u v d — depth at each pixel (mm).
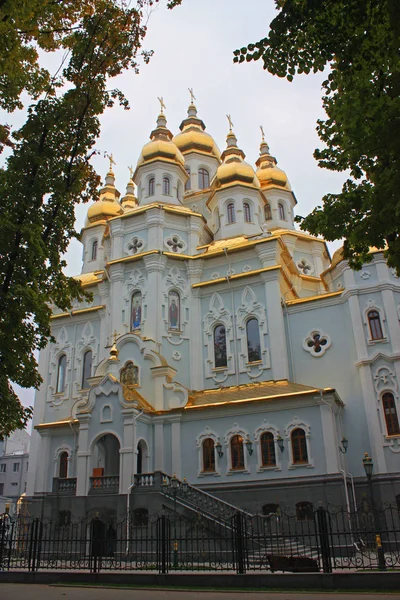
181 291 41219
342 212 16812
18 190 19328
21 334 18703
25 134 20406
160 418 34125
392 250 14812
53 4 19594
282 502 29859
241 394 34125
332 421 30406
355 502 30391
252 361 37562
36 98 21016
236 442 32375
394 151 12828
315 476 29641
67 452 38281
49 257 20062
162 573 17828
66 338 45250
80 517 30672
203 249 43125
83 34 20531
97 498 30750
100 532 23812
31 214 19266
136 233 43281
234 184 47875
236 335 38625
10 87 20234
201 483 32031
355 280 35938
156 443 33656
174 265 41781
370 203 14656
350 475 31531
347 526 27719
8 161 19781
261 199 49531
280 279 39312
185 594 15055
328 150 18406
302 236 53656
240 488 31000
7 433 19125
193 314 40656
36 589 16938
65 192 20297
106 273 43719
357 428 33344
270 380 36031
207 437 32969
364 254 17094
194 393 37312
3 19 17453
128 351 37719
